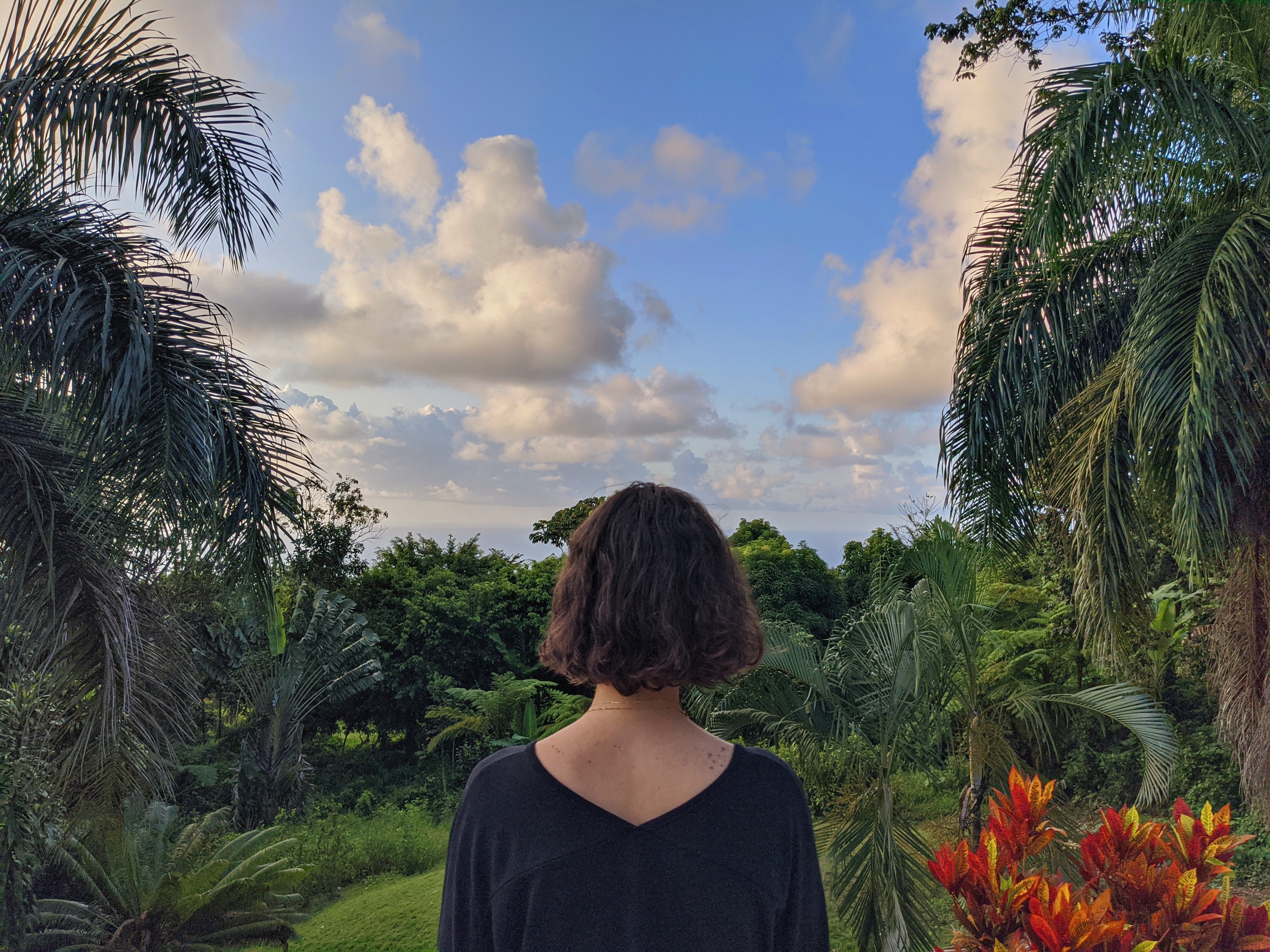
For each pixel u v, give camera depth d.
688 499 0.89
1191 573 5.33
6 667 5.54
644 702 0.81
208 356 4.65
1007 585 9.92
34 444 4.88
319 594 16.80
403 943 8.02
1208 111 4.32
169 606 5.83
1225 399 3.98
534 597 19.80
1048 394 5.66
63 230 4.39
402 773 17.83
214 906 7.33
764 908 0.73
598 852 0.72
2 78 4.48
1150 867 2.19
